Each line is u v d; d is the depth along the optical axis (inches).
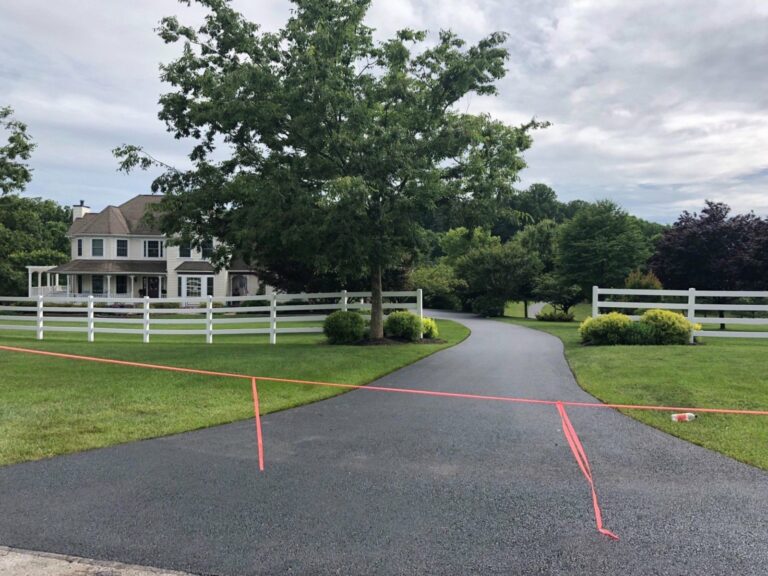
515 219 535.8
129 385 336.5
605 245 1119.6
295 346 561.3
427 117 498.6
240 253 571.5
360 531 147.9
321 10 497.0
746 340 568.1
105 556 135.0
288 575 126.7
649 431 242.5
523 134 528.1
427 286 1385.3
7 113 813.2
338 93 478.6
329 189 463.8
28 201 909.2
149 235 1497.3
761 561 132.3
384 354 485.1
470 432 243.8
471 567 129.8
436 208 502.3
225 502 167.2
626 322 537.6
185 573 127.9
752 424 247.4
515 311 1684.3
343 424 258.2
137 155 562.6
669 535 145.5
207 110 524.1
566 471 194.2
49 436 233.0
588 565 130.6
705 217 1035.9
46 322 1080.8
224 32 528.7
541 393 323.3
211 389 328.2
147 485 180.9
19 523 152.6
